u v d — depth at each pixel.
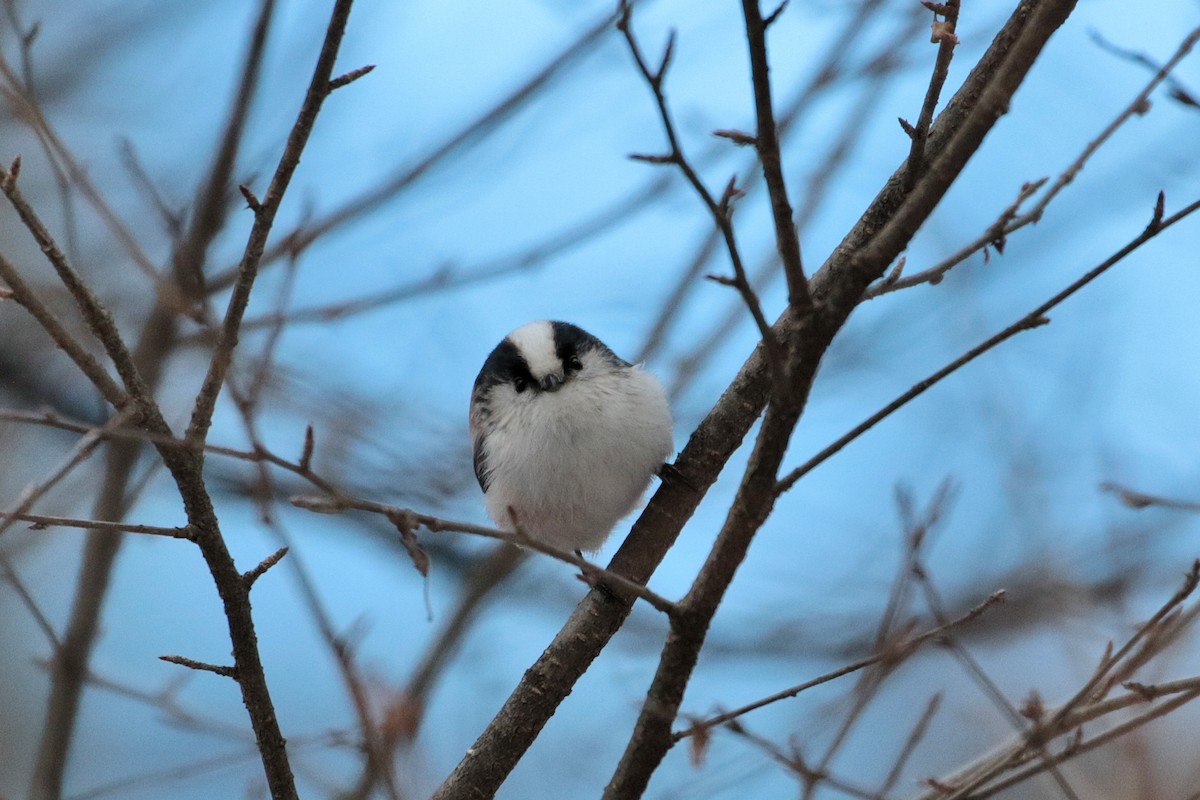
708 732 6.41
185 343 11.35
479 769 8.30
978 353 6.00
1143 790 8.81
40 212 12.93
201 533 6.60
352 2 5.98
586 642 8.55
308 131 6.16
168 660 6.87
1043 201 6.30
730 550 6.11
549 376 10.32
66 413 12.76
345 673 7.09
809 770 7.01
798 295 5.83
